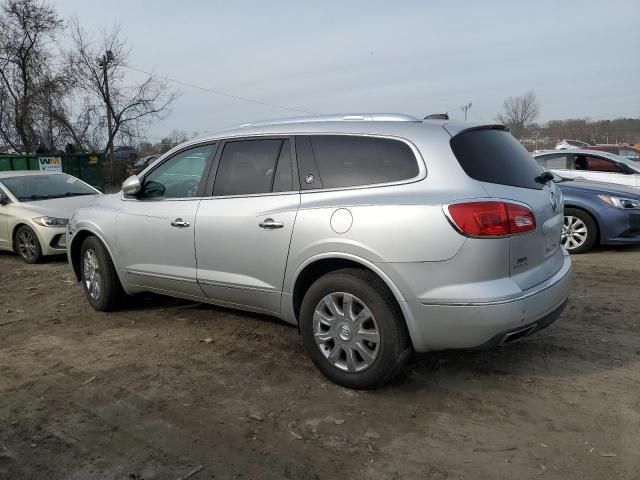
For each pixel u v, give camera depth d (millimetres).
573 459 2871
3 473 2832
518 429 3168
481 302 3193
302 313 3818
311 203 3752
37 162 18734
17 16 24328
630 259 7457
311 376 3904
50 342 4695
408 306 3365
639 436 3057
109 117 26078
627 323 4801
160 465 2883
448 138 3496
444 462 2881
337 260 3672
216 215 4270
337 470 2832
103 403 3566
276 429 3217
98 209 5371
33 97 24906
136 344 4598
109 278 5320
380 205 3434
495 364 4023
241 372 3996
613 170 9672
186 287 4617
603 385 3670
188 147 4707
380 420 3295
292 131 4051
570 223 8062
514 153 3836
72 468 2865
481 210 3217
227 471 2826
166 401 3576
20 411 3479
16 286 6914
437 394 3600
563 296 3709
